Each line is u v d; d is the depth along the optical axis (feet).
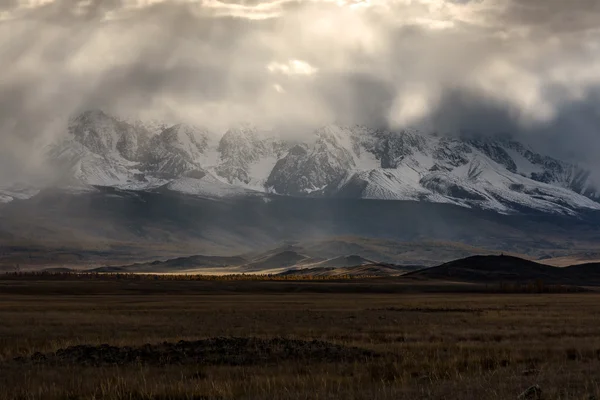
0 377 184.34
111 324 375.25
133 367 200.13
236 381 170.40
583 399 140.87
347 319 417.69
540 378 167.12
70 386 169.07
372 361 209.77
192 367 199.82
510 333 302.25
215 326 362.53
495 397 145.69
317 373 185.98
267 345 235.20
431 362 201.36
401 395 151.53
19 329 339.36
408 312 496.64
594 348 234.58
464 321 392.88
